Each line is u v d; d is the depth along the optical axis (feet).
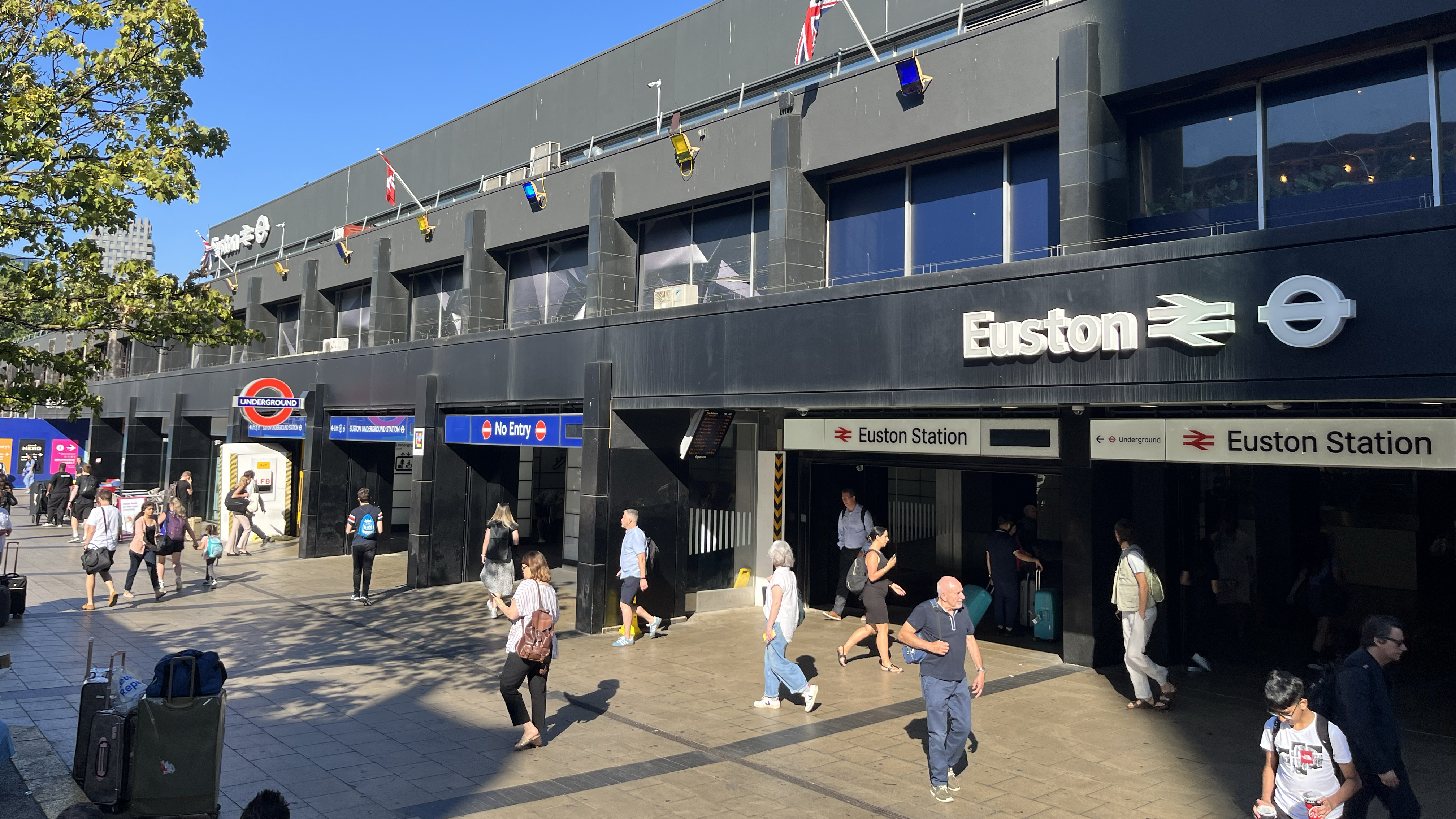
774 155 41.78
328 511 68.08
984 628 43.24
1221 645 39.50
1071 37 32.22
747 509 50.37
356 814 20.31
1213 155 31.71
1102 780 23.02
